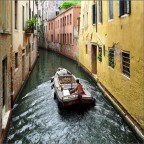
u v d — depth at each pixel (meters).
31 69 21.25
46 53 41.44
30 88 15.23
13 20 11.41
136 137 8.09
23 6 15.78
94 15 16.66
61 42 36.69
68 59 31.31
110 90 11.87
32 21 16.62
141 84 7.74
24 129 9.05
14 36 11.65
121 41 9.84
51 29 46.03
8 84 8.95
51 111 10.92
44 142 8.12
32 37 22.77
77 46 25.78
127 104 9.17
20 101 12.36
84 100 10.80
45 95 13.46
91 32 17.75
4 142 7.76
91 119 9.98
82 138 8.41
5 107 8.84
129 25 8.76
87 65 19.75
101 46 14.09
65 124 9.54
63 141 8.20
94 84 16.30
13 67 11.12
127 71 9.41
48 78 18.50
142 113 7.67
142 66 7.62
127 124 9.09
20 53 13.91
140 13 7.60
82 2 22.25
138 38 7.87
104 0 13.00
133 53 8.41
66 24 32.47
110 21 11.69
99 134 8.66
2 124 7.90
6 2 8.62
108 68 12.27
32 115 10.42
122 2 9.62
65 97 10.70
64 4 35.53
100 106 11.52
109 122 9.62
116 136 8.46
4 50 7.90
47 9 49.97
